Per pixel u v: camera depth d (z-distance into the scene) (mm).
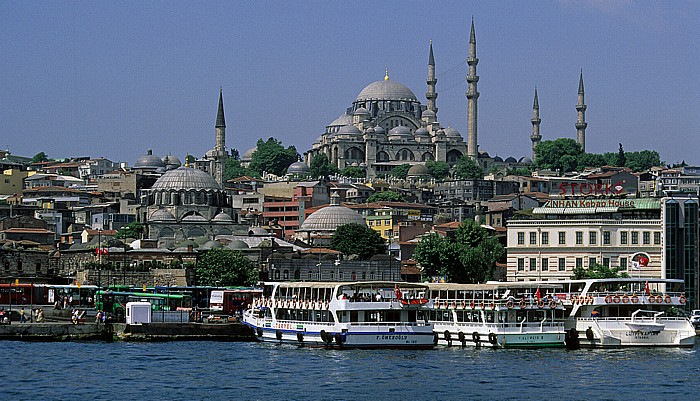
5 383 125062
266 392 121125
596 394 120688
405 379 128750
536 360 144250
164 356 147250
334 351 153500
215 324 170375
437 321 163875
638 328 158750
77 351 151375
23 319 174250
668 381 128375
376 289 166500
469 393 120625
